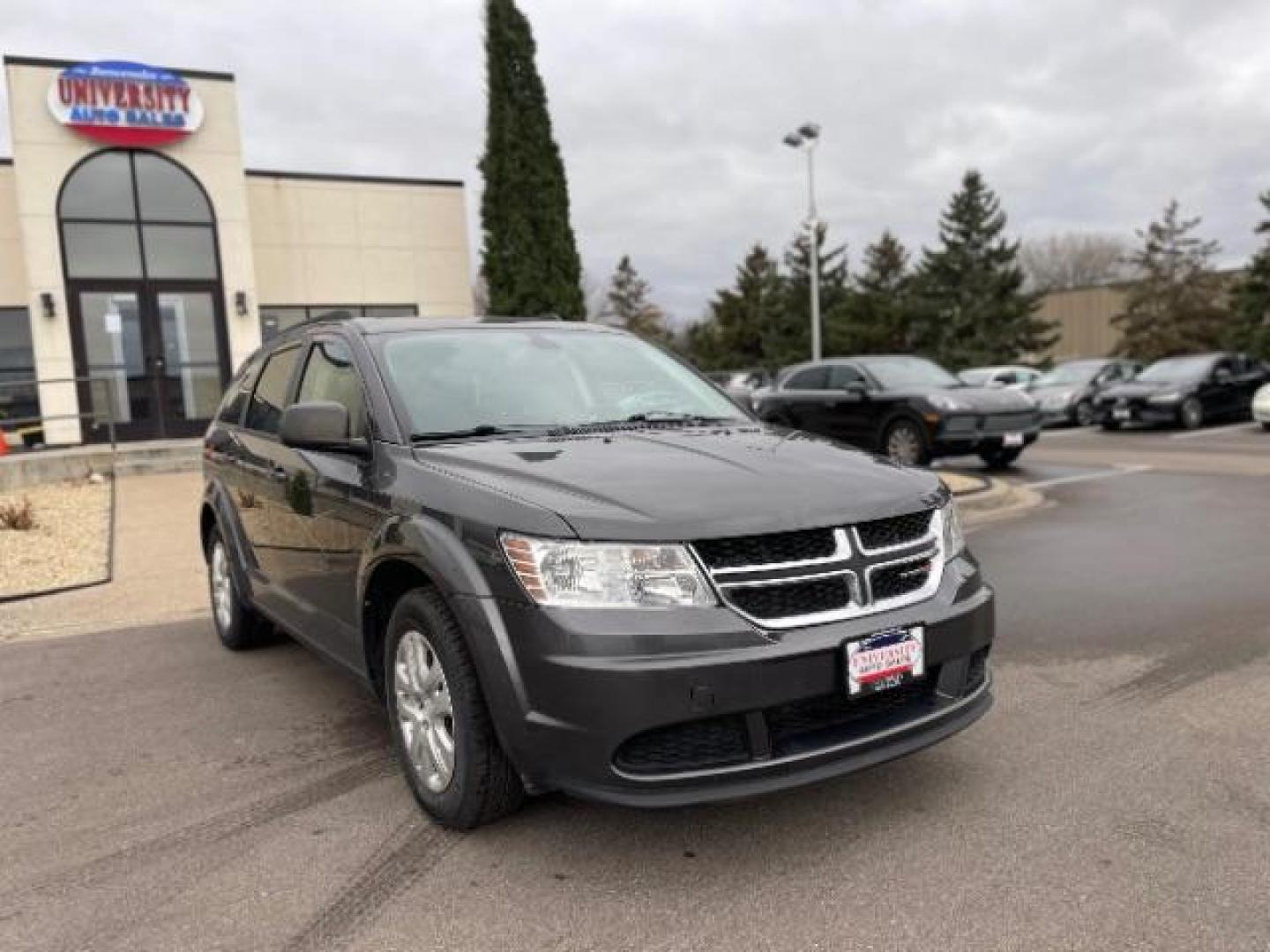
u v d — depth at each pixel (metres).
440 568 3.17
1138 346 49.22
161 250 17.47
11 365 18.83
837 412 14.30
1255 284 40.50
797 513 3.04
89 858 3.31
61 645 6.13
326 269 20.31
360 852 3.28
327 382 4.46
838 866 3.07
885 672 3.05
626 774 2.84
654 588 2.88
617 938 2.74
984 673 3.54
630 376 4.63
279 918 2.90
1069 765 3.75
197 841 3.41
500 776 3.21
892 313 48.94
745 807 3.48
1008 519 9.67
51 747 4.38
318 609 4.33
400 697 3.57
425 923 2.85
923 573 3.29
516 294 18.94
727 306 56.88
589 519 2.95
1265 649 5.10
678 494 3.08
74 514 10.63
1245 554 7.51
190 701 4.95
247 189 19.55
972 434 13.00
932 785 3.61
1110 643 5.32
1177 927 2.69
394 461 3.68
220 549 5.90
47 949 2.78
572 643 2.86
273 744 4.32
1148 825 3.26
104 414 16.25
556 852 3.21
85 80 16.50
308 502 4.27
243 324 18.06
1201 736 4.00
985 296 48.03
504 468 3.35
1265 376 21.48
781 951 2.65
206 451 5.99
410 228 21.00
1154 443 17.55
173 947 2.77
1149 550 7.84
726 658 2.83
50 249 16.52
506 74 18.91
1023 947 2.63
